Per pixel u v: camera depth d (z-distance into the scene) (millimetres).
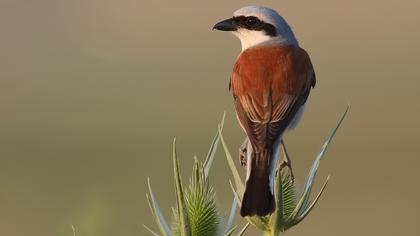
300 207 6699
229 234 6719
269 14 8680
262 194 6766
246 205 6625
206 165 6891
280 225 6656
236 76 8266
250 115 7992
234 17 8828
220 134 6812
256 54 8383
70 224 7078
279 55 8344
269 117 7945
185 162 21047
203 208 6750
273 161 7461
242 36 8805
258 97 8070
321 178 21656
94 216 7031
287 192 6938
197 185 6855
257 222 6699
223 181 19016
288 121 7957
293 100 8078
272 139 7727
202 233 6723
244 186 6879
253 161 7445
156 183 19188
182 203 6531
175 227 6617
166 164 21031
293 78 8156
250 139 7723
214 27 8898
